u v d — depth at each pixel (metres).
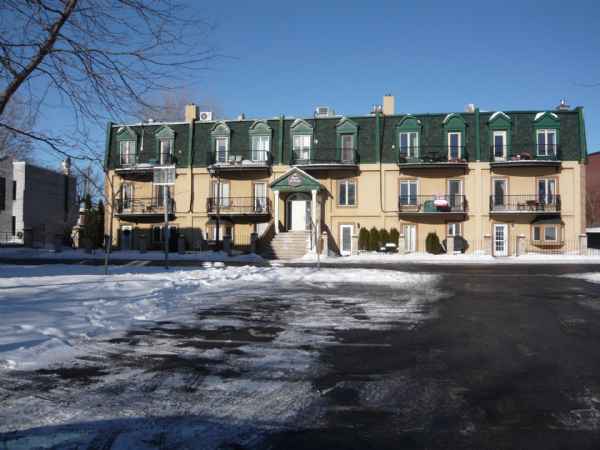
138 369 5.70
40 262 24.88
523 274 17.83
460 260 27.09
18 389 4.96
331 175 34.22
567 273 18.36
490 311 9.85
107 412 4.37
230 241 30.72
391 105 35.88
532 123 32.88
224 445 3.74
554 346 6.96
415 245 33.31
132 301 10.08
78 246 39.47
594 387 5.15
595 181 54.00
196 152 36.00
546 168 32.41
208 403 4.62
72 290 11.30
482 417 4.32
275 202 33.28
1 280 13.05
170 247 35.72
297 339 7.34
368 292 12.67
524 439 3.87
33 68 8.10
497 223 32.72
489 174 32.81
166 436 3.89
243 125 35.88
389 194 33.59
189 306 10.27
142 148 36.59
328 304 10.66
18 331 7.11
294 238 31.75
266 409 4.48
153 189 36.22
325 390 5.02
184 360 6.12
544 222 32.22
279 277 15.95
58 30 7.99
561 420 4.26
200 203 35.56
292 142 34.84
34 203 46.09
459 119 33.25
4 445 3.70
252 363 6.01
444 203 32.00
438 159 32.84
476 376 5.54
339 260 27.25
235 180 35.28
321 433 3.97
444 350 6.72
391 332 7.86
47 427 4.04
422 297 11.80
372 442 3.81
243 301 11.02
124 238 36.78
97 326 7.84
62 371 5.59
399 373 5.63
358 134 34.31
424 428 4.08
